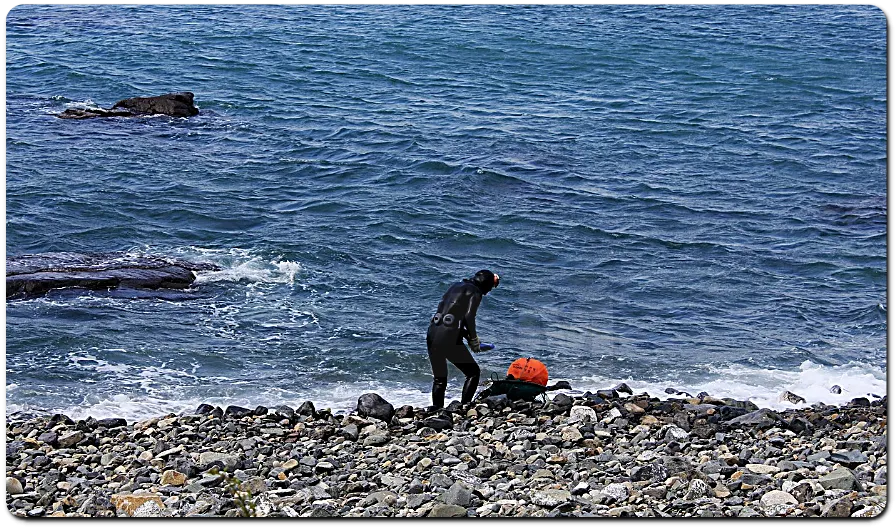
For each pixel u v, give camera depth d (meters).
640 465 8.84
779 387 13.36
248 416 11.12
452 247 20.48
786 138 32.03
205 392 12.72
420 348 14.61
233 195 23.91
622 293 17.89
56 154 27.11
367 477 8.66
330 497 8.15
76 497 8.16
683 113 35.59
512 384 11.78
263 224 21.56
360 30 50.31
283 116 33.56
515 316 16.44
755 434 10.26
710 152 30.14
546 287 18.11
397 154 28.30
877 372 14.00
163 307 16.02
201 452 9.57
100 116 32.59
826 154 30.02
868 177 27.48
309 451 9.64
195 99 35.91
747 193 25.72
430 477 8.47
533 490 8.09
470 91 38.47
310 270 18.50
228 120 32.91
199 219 21.72
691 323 16.28
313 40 47.69
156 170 25.98
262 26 51.03
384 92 37.91
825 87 40.19
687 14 57.28
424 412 11.27
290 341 14.77
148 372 13.31
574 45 47.97
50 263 17.77
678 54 46.50
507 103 36.56
